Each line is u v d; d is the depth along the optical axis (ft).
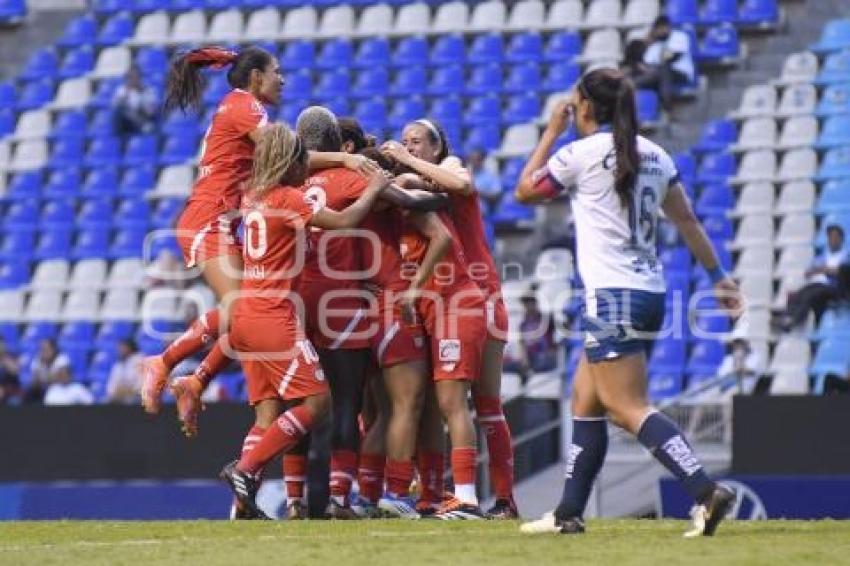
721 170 219.82
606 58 238.27
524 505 156.87
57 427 152.56
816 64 229.04
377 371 113.70
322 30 253.44
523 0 247.91
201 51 116.06
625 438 165.37
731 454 145.28
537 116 234.38
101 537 90.99
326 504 121.90
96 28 264.52
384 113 239.71
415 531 91.20
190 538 88.69
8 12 271.49
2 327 230.68
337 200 106.73
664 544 78.69
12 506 151.43
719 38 234.38
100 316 229.66
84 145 248.73
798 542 79.51
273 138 103.50
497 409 114.32
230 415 147.74
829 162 216.54
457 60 243.19
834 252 191.52
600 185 82.07
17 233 240.73
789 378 184.85
